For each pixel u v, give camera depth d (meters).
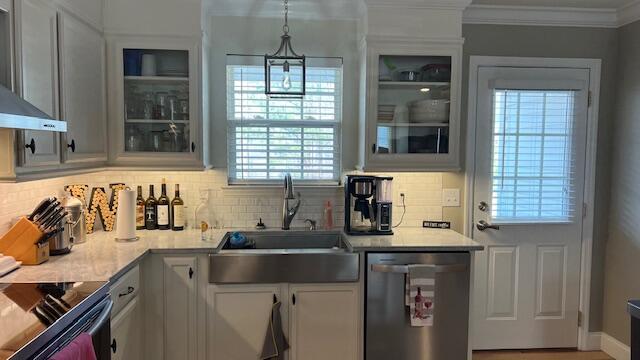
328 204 3.03
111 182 2.95
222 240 2.60
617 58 3.16
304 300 2.47
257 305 2.45
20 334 1.28
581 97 3.16
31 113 1.62
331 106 3.13
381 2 2.72
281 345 2.46
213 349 2.45
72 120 2.20
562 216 3.19
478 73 3.11
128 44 2.62
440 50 2.79
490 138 3.13
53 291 1.64
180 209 2.88
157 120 2.70
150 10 2.62
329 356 2.51
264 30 3.04
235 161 3.10
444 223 3.07
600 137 3.19
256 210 3.07
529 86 3.11
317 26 3.05
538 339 3.22
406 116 2.87
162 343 2.42
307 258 2.44
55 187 2.57
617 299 3.14
